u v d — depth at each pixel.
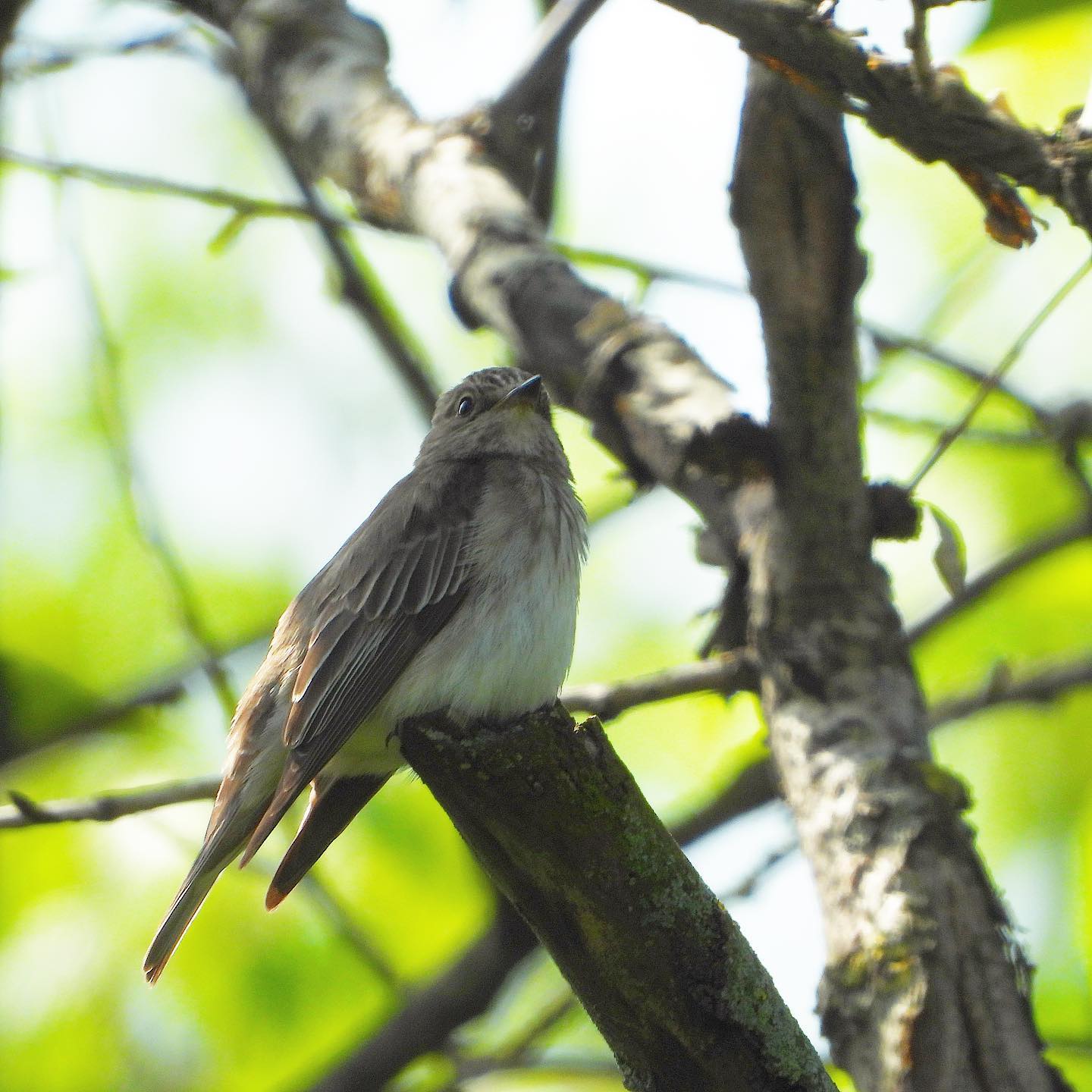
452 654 9.20
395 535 9.57
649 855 5.91
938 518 7.89
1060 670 10.84
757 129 7.46
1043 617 12.51
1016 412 12.15
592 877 5.89
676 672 8.55
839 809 7.55
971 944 7.05
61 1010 11.65
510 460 10.23
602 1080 11.56
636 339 8.91
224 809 9.08
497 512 9.55
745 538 8.45
